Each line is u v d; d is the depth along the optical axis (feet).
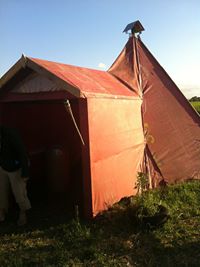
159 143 18.69
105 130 14.62
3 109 15.37
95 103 13.93
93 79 15.79
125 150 16.21
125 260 10.74
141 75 19.36
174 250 11.25
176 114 19.30
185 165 19.04
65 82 13.09
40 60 14.16
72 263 10.57
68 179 16.60
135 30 20.10
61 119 17.37
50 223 13.71
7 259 11.06
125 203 15.17
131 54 19.74
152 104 18.95
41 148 17.57
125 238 12.12
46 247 11.74
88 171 13.67
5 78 14.16
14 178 13.10
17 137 12.82
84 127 13.60
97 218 13.82
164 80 19.54
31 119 16.94
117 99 15.67
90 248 11.30
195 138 19.43
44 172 17.40
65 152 16.43
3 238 12.58
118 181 15.48
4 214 14.23
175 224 13.14
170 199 15.80
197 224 13.15
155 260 10.71
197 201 15.65
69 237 12.21
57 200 16.21
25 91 14.52
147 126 18.62
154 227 12.57
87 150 13.64
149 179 17.97
